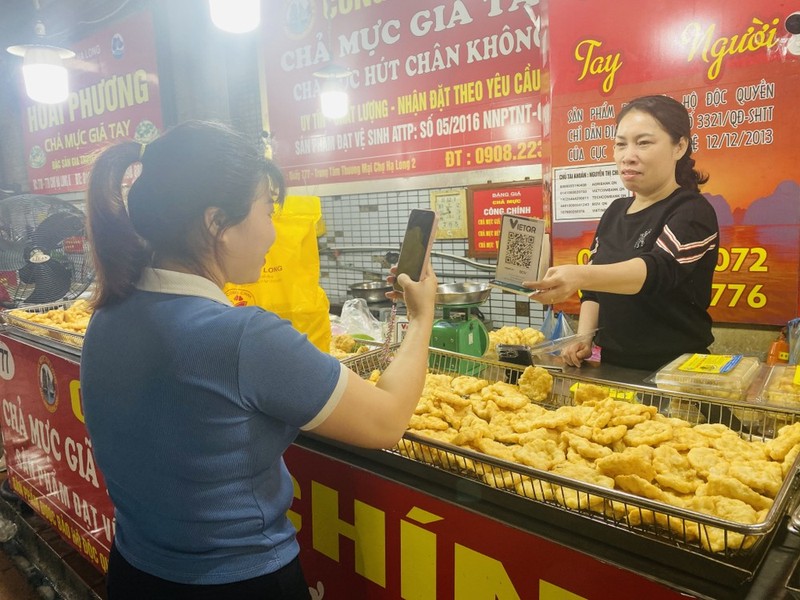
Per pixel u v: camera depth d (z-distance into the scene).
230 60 4.64
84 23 5.24
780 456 1.23
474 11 3.29
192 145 1.01
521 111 3.23
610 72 2.75
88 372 1.11
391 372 1.17
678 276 1.96
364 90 3.87
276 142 4.45
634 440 1.30
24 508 3.20
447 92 3.49
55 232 3.33
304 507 1.59
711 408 1.48
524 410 1.54
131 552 1.17
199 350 0.99
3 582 2.72
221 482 1.04
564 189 2.98
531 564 1.12
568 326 2.65
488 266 3.52
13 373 2.94
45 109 5.95
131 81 5.04
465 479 1.24
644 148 2.13
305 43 4.10
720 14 2.43
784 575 0.95
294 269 2.07
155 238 1.06
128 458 1.07
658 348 2.23
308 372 1.01
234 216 1.04
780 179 2.43
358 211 4.12
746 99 2.44
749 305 2.58
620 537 1.03
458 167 3.54
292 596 1.17
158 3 4.66
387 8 3.63
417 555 1.33
